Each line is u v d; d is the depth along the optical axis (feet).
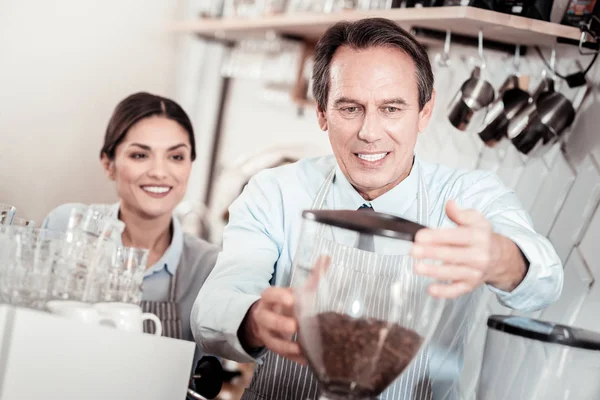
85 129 16.25
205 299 5.54
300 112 12.96
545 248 5.22
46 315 4.89
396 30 5.82
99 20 16.08
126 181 9.25
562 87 8.09
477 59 9.20
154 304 8.82
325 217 3.94
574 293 7.57
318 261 3.96
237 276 6.09
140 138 9.20
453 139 9.47
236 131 14.66
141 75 16.46
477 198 6.43
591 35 7.58
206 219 14.78
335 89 5.85
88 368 4.99
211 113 15.26
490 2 7.68
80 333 4.95
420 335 3.95
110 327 5.25
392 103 5.74
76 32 15.99
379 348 3.86
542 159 8.21
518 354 5.45
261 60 12.71
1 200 15.70
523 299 5.26
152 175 9.16
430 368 6.35
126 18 16.26
